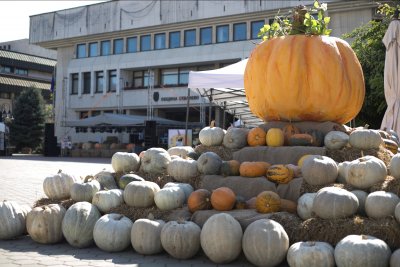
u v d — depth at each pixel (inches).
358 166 214.8
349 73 282.8
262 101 290.2
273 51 285.0
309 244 177.6
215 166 255.4
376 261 166.6
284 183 234.2
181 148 313.0
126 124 1289.4
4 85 2277.3
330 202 191.9
